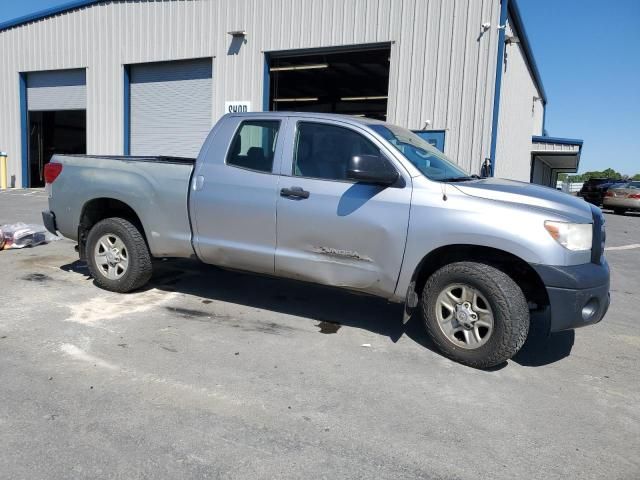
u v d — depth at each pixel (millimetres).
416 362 4246
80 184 5828
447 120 12789
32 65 19609
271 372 3934
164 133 17188
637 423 3410
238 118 5109
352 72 18125
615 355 4629
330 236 4531
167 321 4961
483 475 2777
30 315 4961
